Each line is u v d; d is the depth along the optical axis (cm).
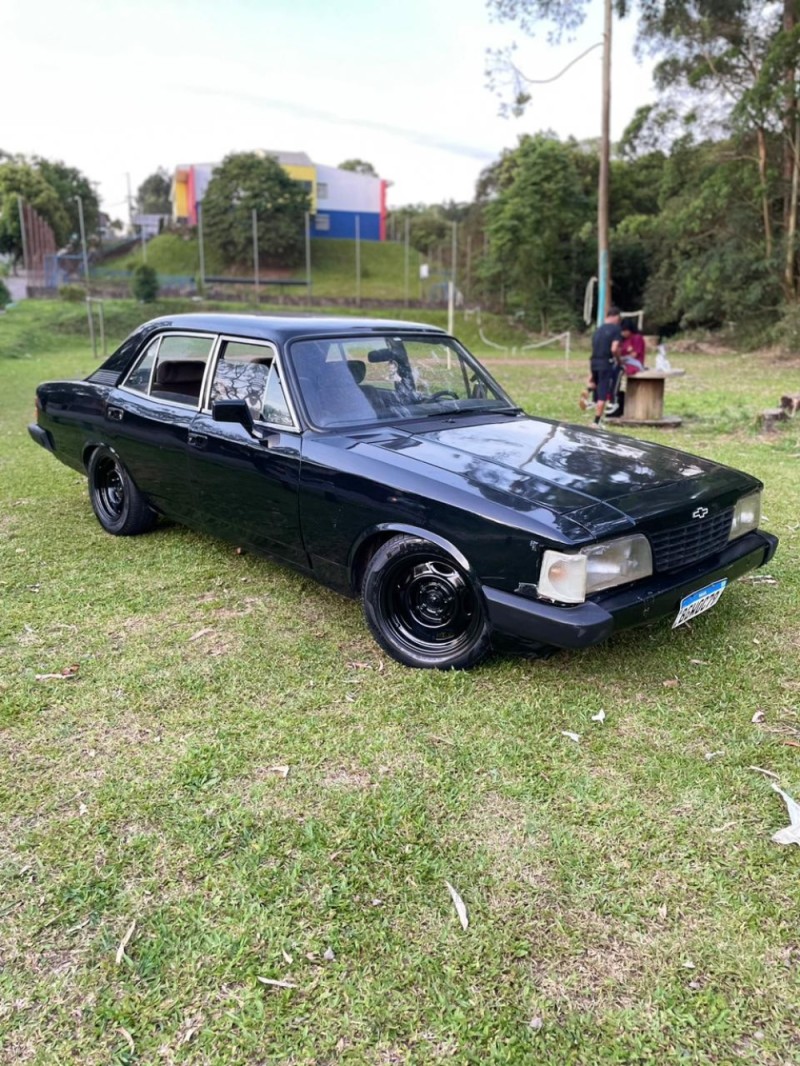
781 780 267
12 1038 176
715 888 220
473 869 227
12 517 571
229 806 254
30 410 1158
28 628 385
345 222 6800
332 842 237
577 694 323
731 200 2792
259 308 4150
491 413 432
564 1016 181
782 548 501
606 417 1015
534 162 4038
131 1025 179
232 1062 170
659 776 270
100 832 242
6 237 5722
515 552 297
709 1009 183
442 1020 180
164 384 471
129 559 483
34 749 285
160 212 10475
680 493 331
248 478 398
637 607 301
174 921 208
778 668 345
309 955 197
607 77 1537
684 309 3216
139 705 316
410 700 319
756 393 1424
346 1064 170
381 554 341
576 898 216
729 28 2444
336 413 383
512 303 4456
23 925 207
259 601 420
